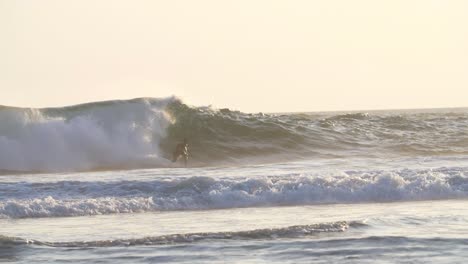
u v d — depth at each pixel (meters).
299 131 156.25
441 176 82.88
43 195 80.44
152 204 75.06
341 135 157.62
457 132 163.25
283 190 79.12
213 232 53.53
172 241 51.22
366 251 47.25
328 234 52.75
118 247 50.00
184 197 76.94
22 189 83.12
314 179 81.56
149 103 152.25
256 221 63.50
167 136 150.75
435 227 55.56
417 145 147.62
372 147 149.00
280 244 49.75
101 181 86.06
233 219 65.19
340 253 46.88
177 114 153.62
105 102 149.38
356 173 88.44
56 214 71.44
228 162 142.00
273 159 144.12
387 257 45.59
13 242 51.28
